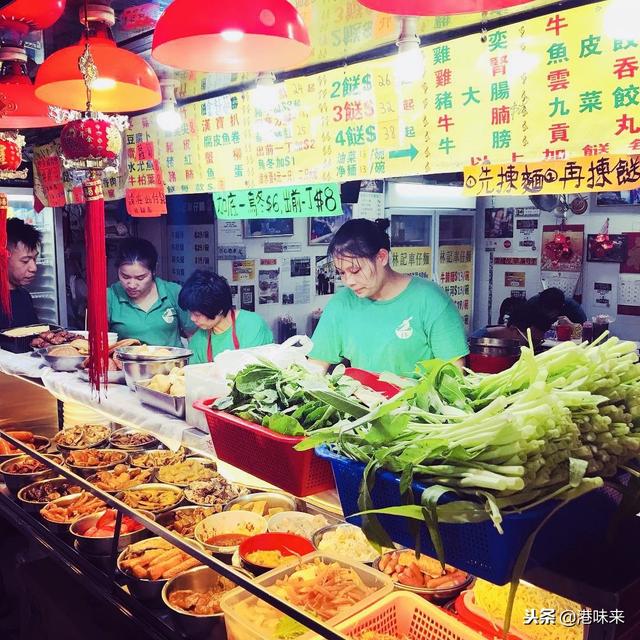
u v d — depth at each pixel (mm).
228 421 2012
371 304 3727
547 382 1523
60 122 3137
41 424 3898
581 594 1363
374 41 2551
